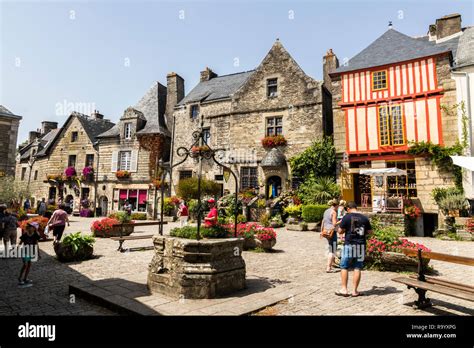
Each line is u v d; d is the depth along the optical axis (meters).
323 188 14.07
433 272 6.02
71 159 25.20
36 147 28.61
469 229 10.44
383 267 6.13
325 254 7.91
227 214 14.73
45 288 5.08
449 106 12.80
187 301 4.11
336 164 14.85
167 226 14.96
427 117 13.21
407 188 13.37
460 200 11.26
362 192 14.70
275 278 5.52
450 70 12.95
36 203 26.47
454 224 10.90
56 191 25.39
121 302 4.05
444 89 12.95
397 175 13.80
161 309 3.80
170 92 23.23
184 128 20.52
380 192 13.78
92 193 23.42
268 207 14.76
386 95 14.20
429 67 13.42
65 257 7.04
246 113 18.06
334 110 15.24
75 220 18.34
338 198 13.98
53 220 7.88
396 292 4.70
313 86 16.55
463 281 5.36
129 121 22.59
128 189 21.95
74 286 4.80
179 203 18.14
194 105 20.42
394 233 6.55
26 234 5.34
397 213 12.17
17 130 19.27
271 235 8.26
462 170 12.14
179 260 4.32
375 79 14.62
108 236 10.99
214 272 4.28
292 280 5.39
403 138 13.61
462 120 12.38
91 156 24.39
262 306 3.97
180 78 23.61
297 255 7.77
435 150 12.65
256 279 5.42
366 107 14.59
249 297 4.31
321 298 4.40
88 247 7.40
